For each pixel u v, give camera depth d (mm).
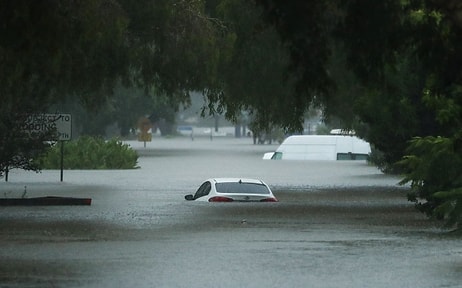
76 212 78812
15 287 39875
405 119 85688
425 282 41219
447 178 66750
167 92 86500
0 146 86188
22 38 48438
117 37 74500
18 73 67875
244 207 83438
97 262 47375
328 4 40906
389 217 74000
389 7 39938
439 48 41094
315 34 39750
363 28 39969
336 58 72375
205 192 92438
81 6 65375
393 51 42250
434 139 67000
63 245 54625
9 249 52875
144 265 46344
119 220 71125
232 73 90562
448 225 62812
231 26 87250
